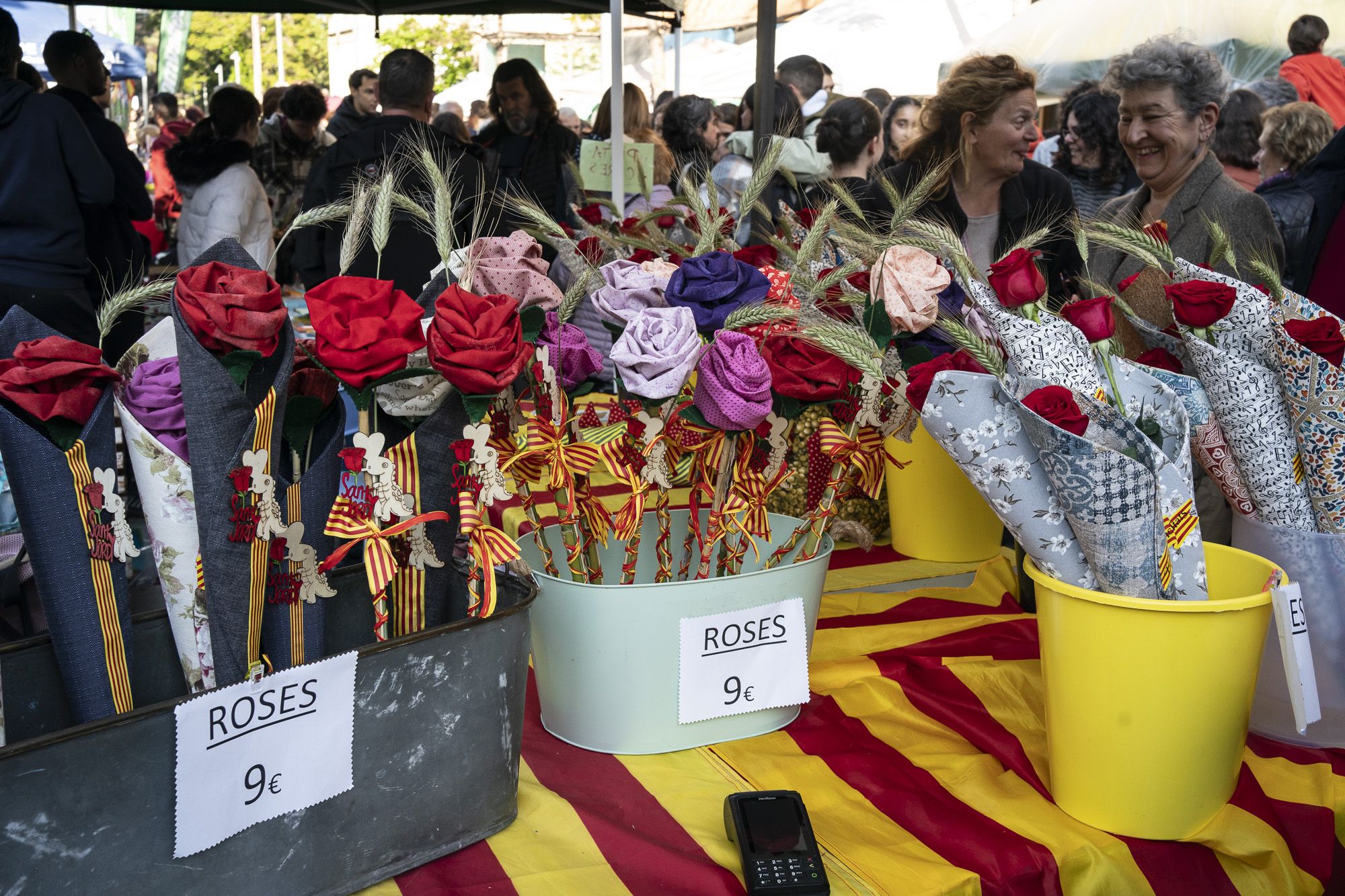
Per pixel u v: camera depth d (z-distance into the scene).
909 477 1.60
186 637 0.91
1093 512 0.89
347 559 1.11
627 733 1.09
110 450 0.87
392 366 0.83
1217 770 0.94
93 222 3.18
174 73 16.25
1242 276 1.68
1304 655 0.95
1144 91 1.81
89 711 0.88
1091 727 0.94
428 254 2.65
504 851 0.92
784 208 1.87
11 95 2.77
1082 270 1.85
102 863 0.71
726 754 1.10
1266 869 0.94
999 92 2.01
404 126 2.67
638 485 1.07
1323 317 1.11
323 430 0.98
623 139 2.95
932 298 1.09
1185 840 0.95
